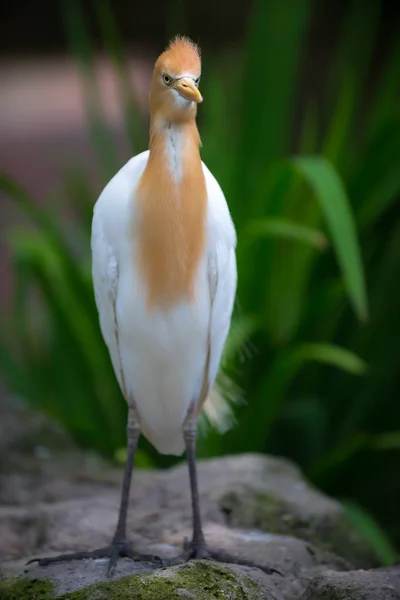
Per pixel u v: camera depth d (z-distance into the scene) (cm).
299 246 719
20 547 466
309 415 705
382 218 746
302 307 730
